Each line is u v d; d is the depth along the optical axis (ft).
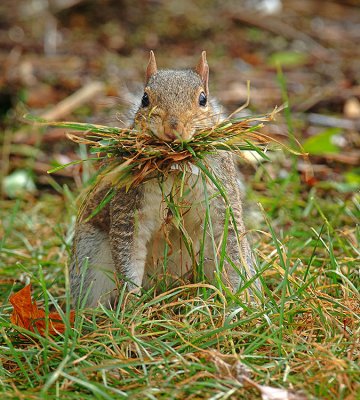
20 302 21.25
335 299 21.66
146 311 21.71
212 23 54.49
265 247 26.78
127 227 22.70
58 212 33.01
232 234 22.94
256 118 22.15
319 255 26.94
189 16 55.06
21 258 27.53
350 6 60.08
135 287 22.67
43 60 49.57
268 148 22.52
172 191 21.52
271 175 33.71
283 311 19.85
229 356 18.15
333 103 42.91
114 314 20.52
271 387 17.46
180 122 21.11
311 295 21.22
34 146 38.83
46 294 20.03
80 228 25.21
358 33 55.26
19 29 53.67
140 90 26.23
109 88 43.21
